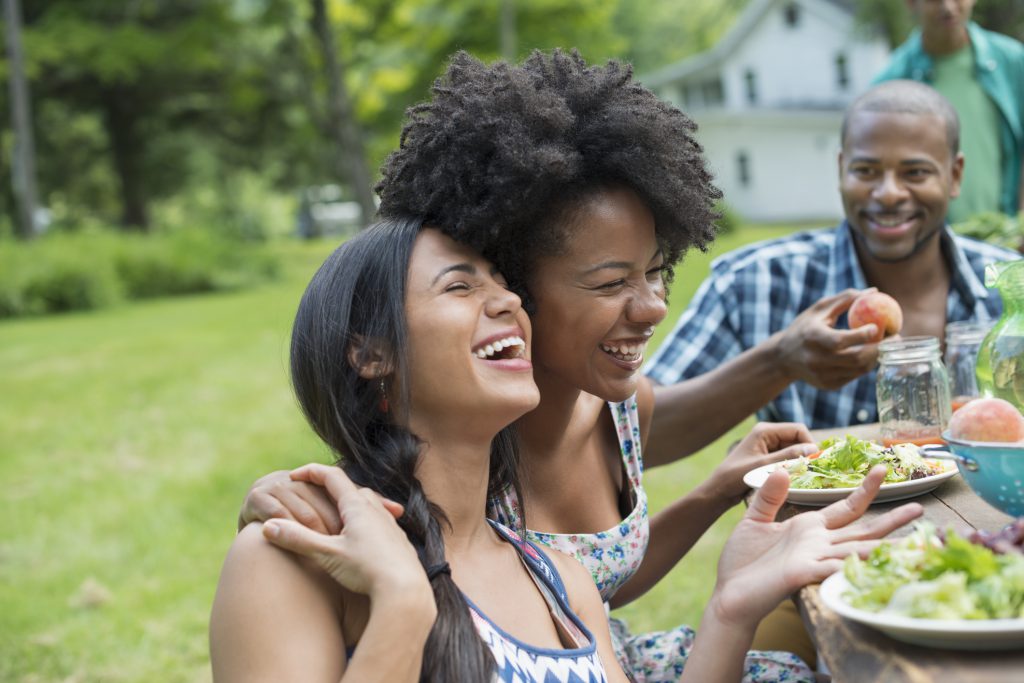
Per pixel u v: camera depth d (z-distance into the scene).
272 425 7.55
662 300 1.81
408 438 1.48
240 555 1.34
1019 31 16.69
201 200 34.12
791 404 2.80
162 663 3.70
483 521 1.60
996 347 1.81
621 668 1.70
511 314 1.52
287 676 1.29
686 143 1.78
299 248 31.83
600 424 2.04
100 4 22.77
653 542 2.12
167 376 10.01
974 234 3.57
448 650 1.36
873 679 1.10
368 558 1.29
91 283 17.97
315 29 20.45
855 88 29.34
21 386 10.02
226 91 24.64
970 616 1.09
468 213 1.54
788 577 1.41
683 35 44.69
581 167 1.65
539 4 20.02
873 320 2.25
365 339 1.48
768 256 2.91
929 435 2.06
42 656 3.81
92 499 6.05
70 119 28.36
